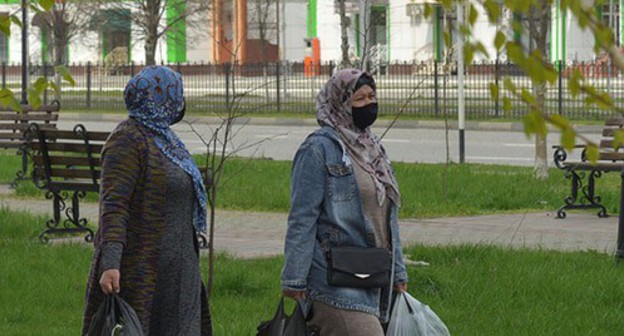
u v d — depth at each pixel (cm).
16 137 4112
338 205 1410
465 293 2200
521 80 2039
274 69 9256
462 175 4162
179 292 1439
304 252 1403
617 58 830
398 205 1440
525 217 3409
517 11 847
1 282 2278
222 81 9194
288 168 4416
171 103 1440
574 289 2227
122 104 8638
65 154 3819
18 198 3744
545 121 877
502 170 4497
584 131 6538
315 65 8538
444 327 1459
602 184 3969
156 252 1419
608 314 2067
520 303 2155
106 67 9850
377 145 1450
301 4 11681
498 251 2598
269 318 2066
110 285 1389
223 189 3734
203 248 2766
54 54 10256
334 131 1424
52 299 2177
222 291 2262
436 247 2606
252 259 2606
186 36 10681
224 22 11412
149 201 1418
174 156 1435
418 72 8006
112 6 9700
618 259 2489
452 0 879
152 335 1438
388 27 10775
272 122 7412
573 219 3369
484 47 846
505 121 6956
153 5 8169
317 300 1411
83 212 3447
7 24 1625
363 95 1421
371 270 1402
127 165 1413
